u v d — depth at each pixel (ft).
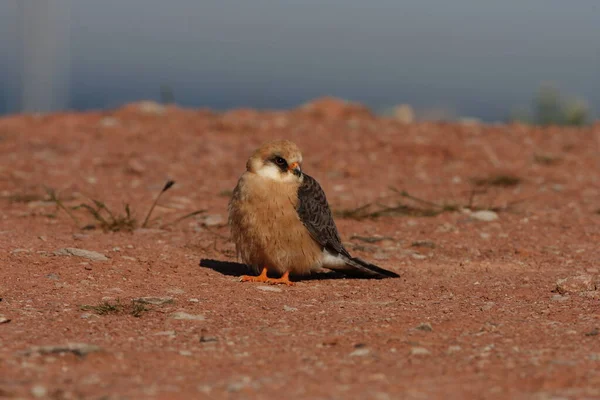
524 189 69.00
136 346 28.91
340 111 104.12
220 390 23.86
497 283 41.29
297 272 41.57
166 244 48.19
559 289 38.78
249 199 39.91
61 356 26.63
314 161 78.02
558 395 23.54
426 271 44.70
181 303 36.04
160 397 23.02
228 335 30.81
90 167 74.02
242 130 91.76
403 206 59.41
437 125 97.55
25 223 52.29
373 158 79.41
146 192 64.69
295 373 25.91
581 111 106.11
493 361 27.37
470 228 55.36
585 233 54.39
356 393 23.65
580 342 29.89
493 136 91.15
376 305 36.60
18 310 33.47
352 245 49.80
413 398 23.25
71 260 42.16
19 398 22.33
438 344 29.71
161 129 92.38
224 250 47.98
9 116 100.07
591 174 75.51
